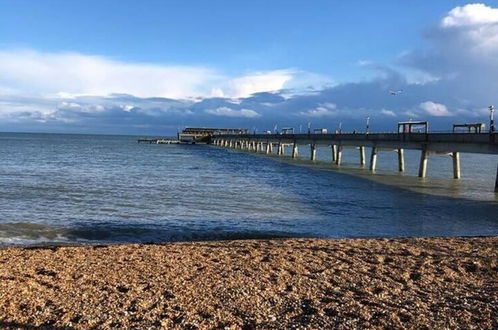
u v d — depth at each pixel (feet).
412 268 33.22
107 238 48.01
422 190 95.04
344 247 40.24
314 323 22.81
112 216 60.13
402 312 24.27
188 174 127.85
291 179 117.80
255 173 135.74
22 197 74.33
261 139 297.74
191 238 48.78
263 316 23.66
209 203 72.79
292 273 31.53
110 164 162.40
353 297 26.73
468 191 93.91
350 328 22.22
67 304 24.93
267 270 32.09
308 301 25.91
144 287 27.89
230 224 56.65
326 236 51.11
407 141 130.93
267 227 55.36
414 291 28.04
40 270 31.42
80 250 38.32
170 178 114.42
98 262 33.86
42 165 148.56
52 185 92.17
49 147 315.58
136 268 32.17
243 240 44.55
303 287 28.48
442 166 197.67
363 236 51.49
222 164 178.09
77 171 129.18
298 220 60.18
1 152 228.43
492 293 27.84
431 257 36.60
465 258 36.19
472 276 31.53
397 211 68.39
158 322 22.70
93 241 46.50
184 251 38.09
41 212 61.67
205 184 101.55
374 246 40.73
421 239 44.27
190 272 31.27
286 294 27.07
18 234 48.42
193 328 22.08
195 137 522.88
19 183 94.48
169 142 515.09
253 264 33.68
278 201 76.38
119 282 28.84
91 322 22.65
